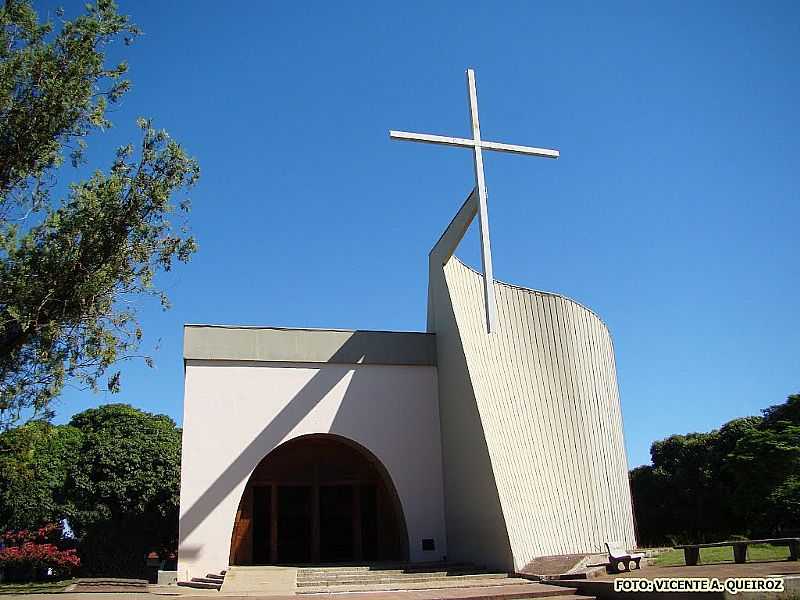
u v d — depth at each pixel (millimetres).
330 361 16078
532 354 14477
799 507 17453
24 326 8719
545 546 12883
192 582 13523
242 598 10148
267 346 15867
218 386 15367
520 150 13273
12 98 9148
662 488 24281
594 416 14578
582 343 15094
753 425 22766
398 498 15648
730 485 22328
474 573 12672
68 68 9352
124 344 9555
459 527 14727
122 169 9695
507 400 13906
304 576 12555
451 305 15453
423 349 16641
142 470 19703
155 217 9703
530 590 9797
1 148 9055
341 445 17188
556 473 13656
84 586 13016
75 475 19484
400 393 16297
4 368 9039
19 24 9281
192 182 9977
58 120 9289
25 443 10539
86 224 9234
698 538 19469
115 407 22438
